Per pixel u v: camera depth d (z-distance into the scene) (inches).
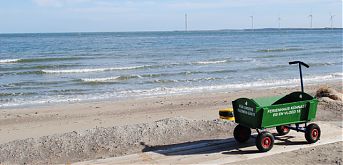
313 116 396.8
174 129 451.5
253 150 383.2
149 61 1599.4
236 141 411.8
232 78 1112.2
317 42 3262.8
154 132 440.5
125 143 413.1
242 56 1829.5
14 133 523.5
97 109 700.7
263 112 363.3
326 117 535.5
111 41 3713.1
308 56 1818.4
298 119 388.8
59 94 879.1
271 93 853.8
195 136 439.5
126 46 2758.4
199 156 370.0
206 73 1210.0
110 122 583.2
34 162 370.0
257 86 978.1
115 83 1028.5
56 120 613.0
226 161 354.3
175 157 369.4
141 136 429.7
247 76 1152.8
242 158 361.1
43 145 403.5
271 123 372.5
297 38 4291.3
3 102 791.1
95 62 1576.0
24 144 405.1
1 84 1007.6
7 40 3986.2
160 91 906.1
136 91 908.0
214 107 697.0
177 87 961.5
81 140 415.5
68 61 1622.8
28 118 631.2
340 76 1157.1
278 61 1576.0
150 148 400.5
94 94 876.0
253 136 407.8
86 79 1084.5
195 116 610.2
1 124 589.0
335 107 586.9
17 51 2249.0
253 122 369.7
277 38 4352.9
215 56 1835.6
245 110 378.3
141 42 3459.6
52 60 1664.6
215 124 473.7
